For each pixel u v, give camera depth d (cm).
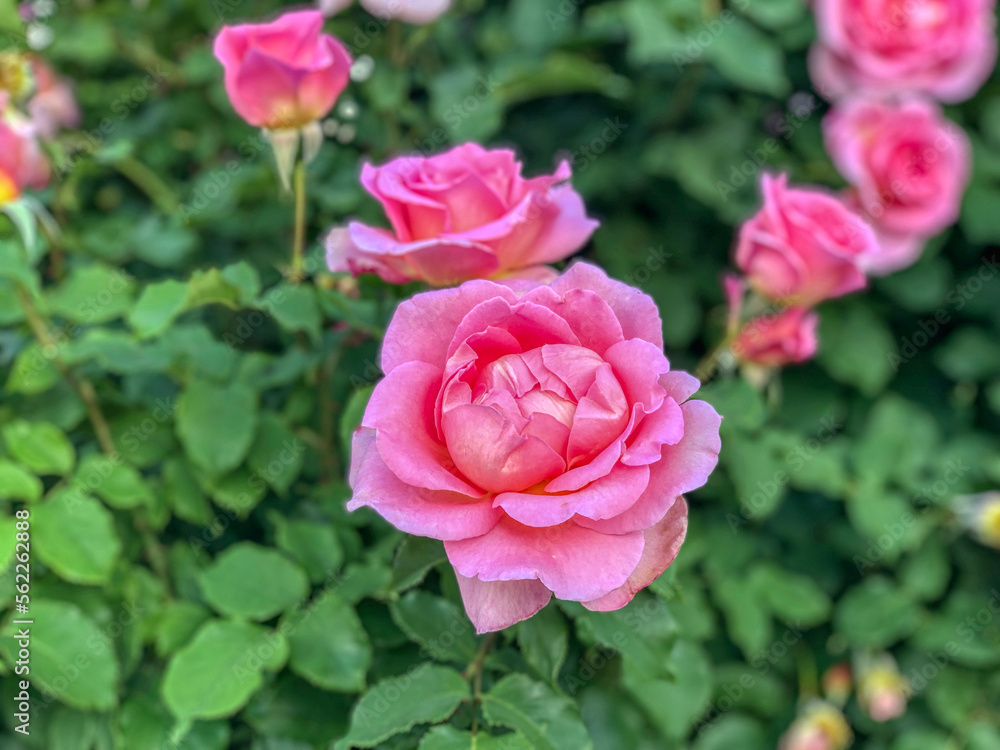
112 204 56
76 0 54
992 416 61
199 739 34
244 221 49
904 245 55
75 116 55
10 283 39
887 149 54
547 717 28
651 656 27
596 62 58
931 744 52
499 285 25
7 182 38
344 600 33
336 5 42
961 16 54
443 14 52
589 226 31
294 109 34
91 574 35
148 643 39
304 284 36
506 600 23
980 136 61
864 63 54
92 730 36
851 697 58
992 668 53
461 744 28
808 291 40
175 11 55
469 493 23
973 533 54
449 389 24
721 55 48
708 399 42
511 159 30
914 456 52
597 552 23
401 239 30
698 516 50
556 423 23
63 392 41
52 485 40
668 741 42
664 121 58
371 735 27
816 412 60
